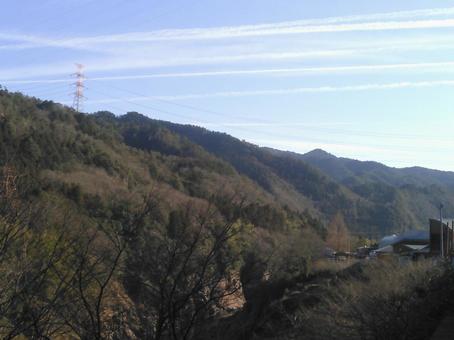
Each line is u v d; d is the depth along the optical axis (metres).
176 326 4.26
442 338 9.11
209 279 4.19
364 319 12.84
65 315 3.92
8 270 3.86
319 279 27.64
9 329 3.73
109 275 3.90
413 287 14.22
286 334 17.67
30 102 67.69
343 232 65.81
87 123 75.06
